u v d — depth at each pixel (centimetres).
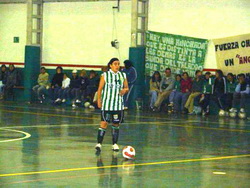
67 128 2125
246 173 1264
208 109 2909
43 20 3638
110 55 3416
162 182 1138
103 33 3438
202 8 3095
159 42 3212
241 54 2989
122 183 1118
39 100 3444
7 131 1998
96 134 1953
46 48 3628
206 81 2927
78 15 3522
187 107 2928
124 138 1870
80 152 1538
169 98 3006
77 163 1356
